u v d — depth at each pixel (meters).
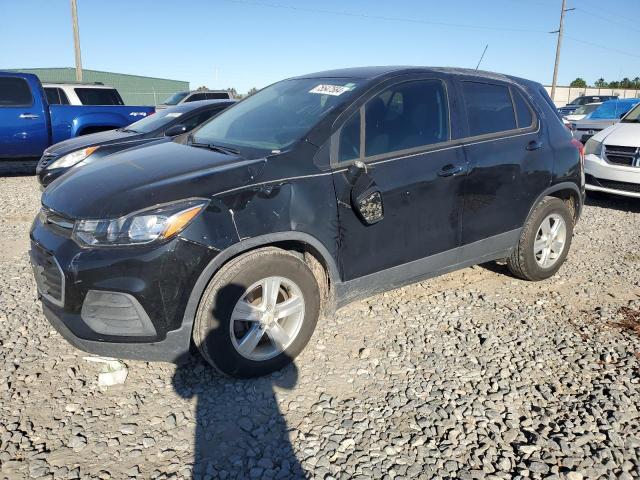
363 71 3.97
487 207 4.02
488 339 3.70
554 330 3.87
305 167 3.16
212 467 2.48
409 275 3.71
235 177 2.96
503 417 2.87
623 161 7.45
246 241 2.89
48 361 3.36
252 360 3.08
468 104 4.02
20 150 10.05
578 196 4.80
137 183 2.94
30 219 6.94
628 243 6.07
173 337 2.81
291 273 3.11
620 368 3.34
